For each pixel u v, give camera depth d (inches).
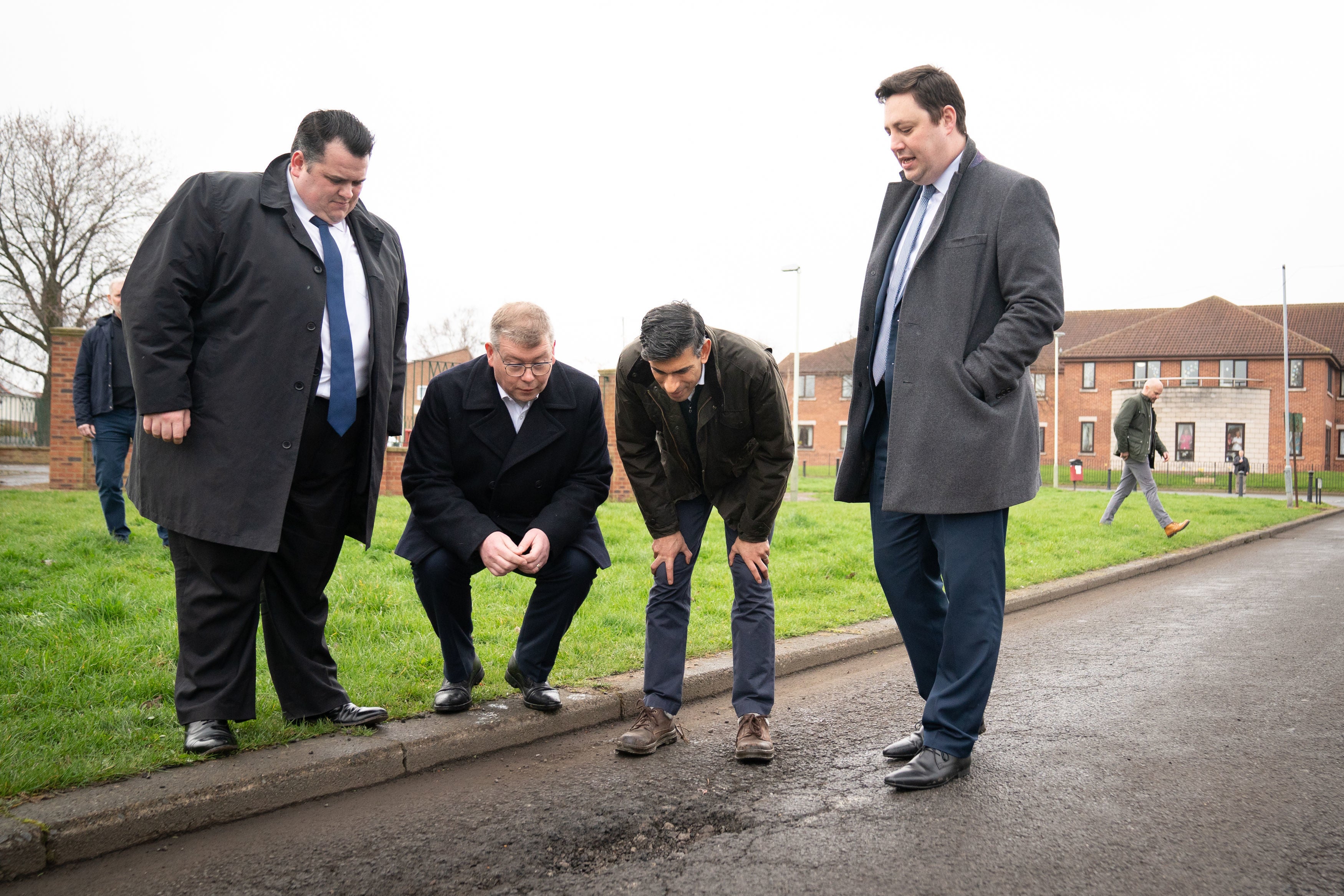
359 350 126.0
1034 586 287.9
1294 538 526.6
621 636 193.6
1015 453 116.6
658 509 136.1
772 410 127.6
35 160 1096.2
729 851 98.0
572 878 92.6
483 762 129.8
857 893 87.7
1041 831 101.7
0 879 92.3
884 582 128.6
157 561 242.8
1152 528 461.4
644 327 120.6
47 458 929.5
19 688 138.0
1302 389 1754.4
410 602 209.6
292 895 89.7
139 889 91.1
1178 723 144.9
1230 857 94.7
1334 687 168.9
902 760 128.0
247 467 115.5
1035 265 113.0
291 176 120.3
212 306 117.1
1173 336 1863.9
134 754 114.8
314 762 115.7
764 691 132.2
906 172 121.3
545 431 138.1
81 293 1143.0
